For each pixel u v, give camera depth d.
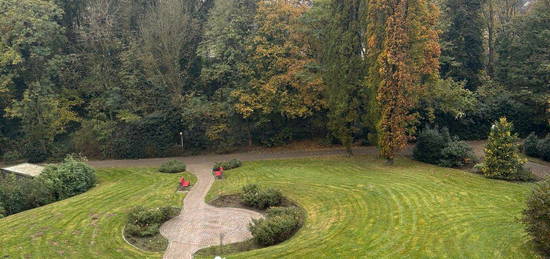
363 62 25.33
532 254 11.68
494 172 20.67
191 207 19.50
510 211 15.56
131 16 37.44
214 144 33.28
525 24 32.53
